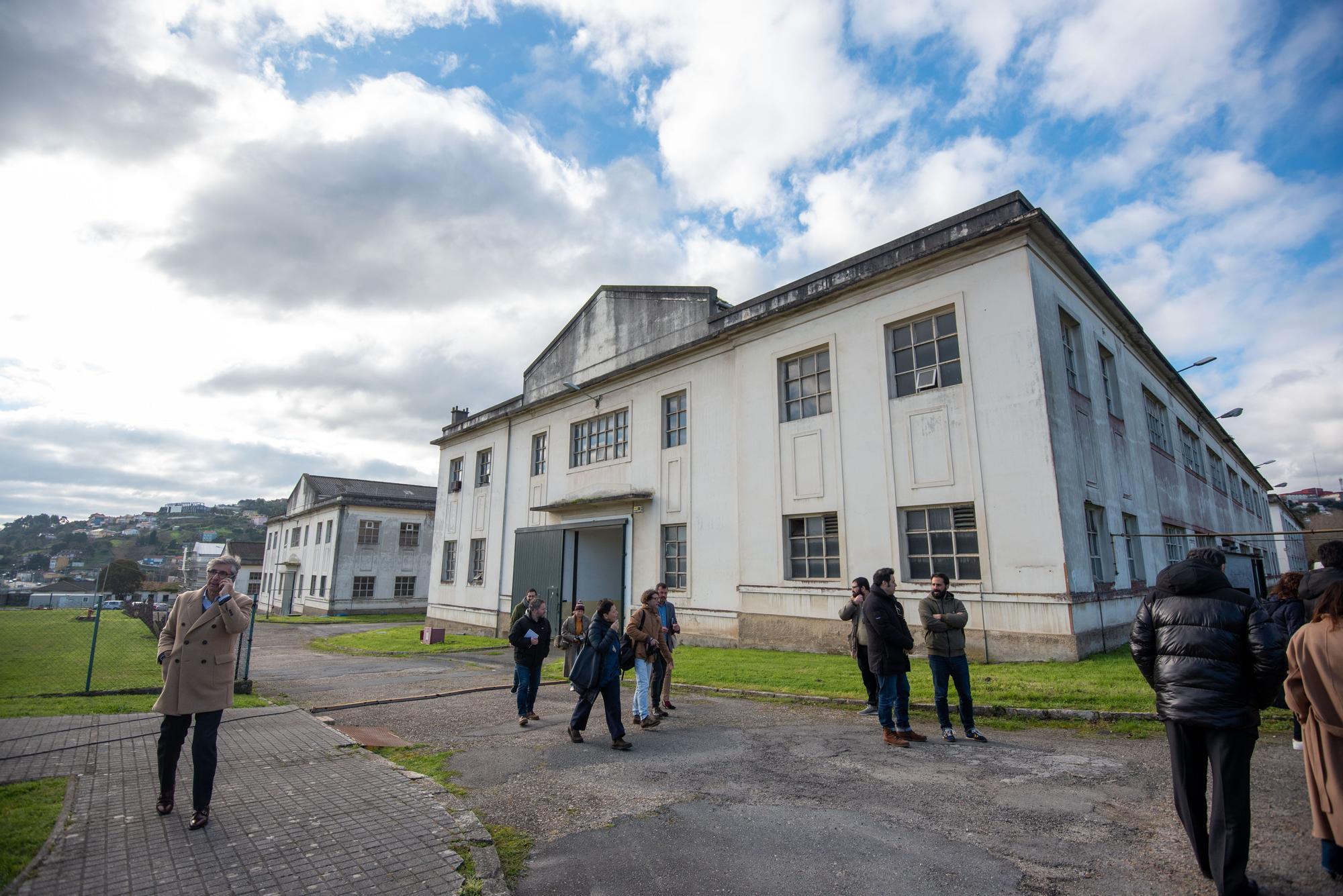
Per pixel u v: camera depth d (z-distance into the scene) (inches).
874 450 493.0
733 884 146.6
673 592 639.8
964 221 463.8
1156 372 731.4
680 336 687.7
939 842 165.6
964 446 444.8
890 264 496.4
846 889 143.3
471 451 1016.9
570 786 217.5
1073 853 157.4
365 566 1517.0
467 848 161.5
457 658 638.5
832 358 529.3
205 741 173.8
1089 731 273.3
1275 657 130.6
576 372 822.5
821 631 506.6
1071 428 446.3
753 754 252.7
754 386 588.1
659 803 199.3
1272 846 156.5
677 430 671.8
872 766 231.6
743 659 490.9
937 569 453.4
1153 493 625.3
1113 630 435.5
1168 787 201.2
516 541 836.6
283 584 1793.8
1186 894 137.2
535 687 318.3
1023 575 406.3
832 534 518.9
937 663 267.7
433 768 239.1
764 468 567.8
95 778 209.9
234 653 185.2
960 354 455.2
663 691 338.6
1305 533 366.6
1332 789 132.9
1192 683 138.8
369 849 159.6
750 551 566.6
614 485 727.1
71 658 554.6
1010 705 303.1
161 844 160.1
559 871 153.9
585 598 761.0
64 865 147.1
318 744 262.8
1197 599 145.5
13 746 245.0
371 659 645.9
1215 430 1039.6
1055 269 474.6
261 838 164.9
